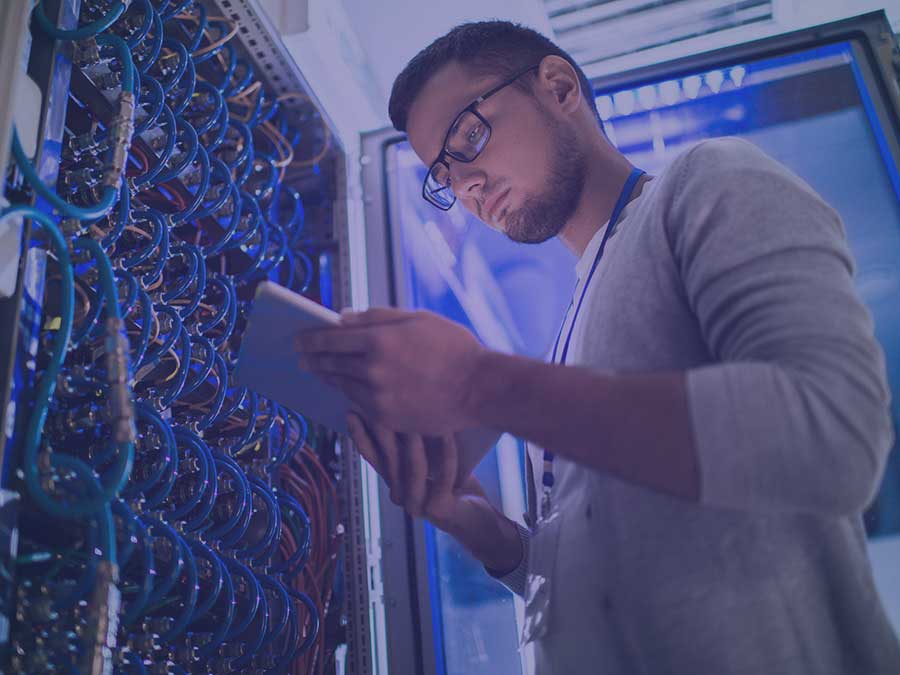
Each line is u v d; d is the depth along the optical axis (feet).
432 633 4.78
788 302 2.10
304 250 5.68
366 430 3.06
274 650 4.07
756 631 2.20
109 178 2.82
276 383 2.97
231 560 3.55
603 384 2.10
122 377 2.45
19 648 2.41
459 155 3.60
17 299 2.56
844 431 1.94
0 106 2.54
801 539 2.35
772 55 5.57
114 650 2.77
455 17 5.31
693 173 2.68
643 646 2.35
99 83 3.38
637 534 2.45
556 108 3.58
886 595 4.85
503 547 3.52
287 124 5.82
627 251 2.89
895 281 5.35
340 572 4.81
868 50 5.41
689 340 2.56
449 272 6.23
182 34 4.29
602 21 5.43
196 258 3.70
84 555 2.74
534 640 2.75
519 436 2.19
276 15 4.95
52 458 2.45
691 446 1.96
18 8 2.70
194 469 3.48
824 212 2.45
